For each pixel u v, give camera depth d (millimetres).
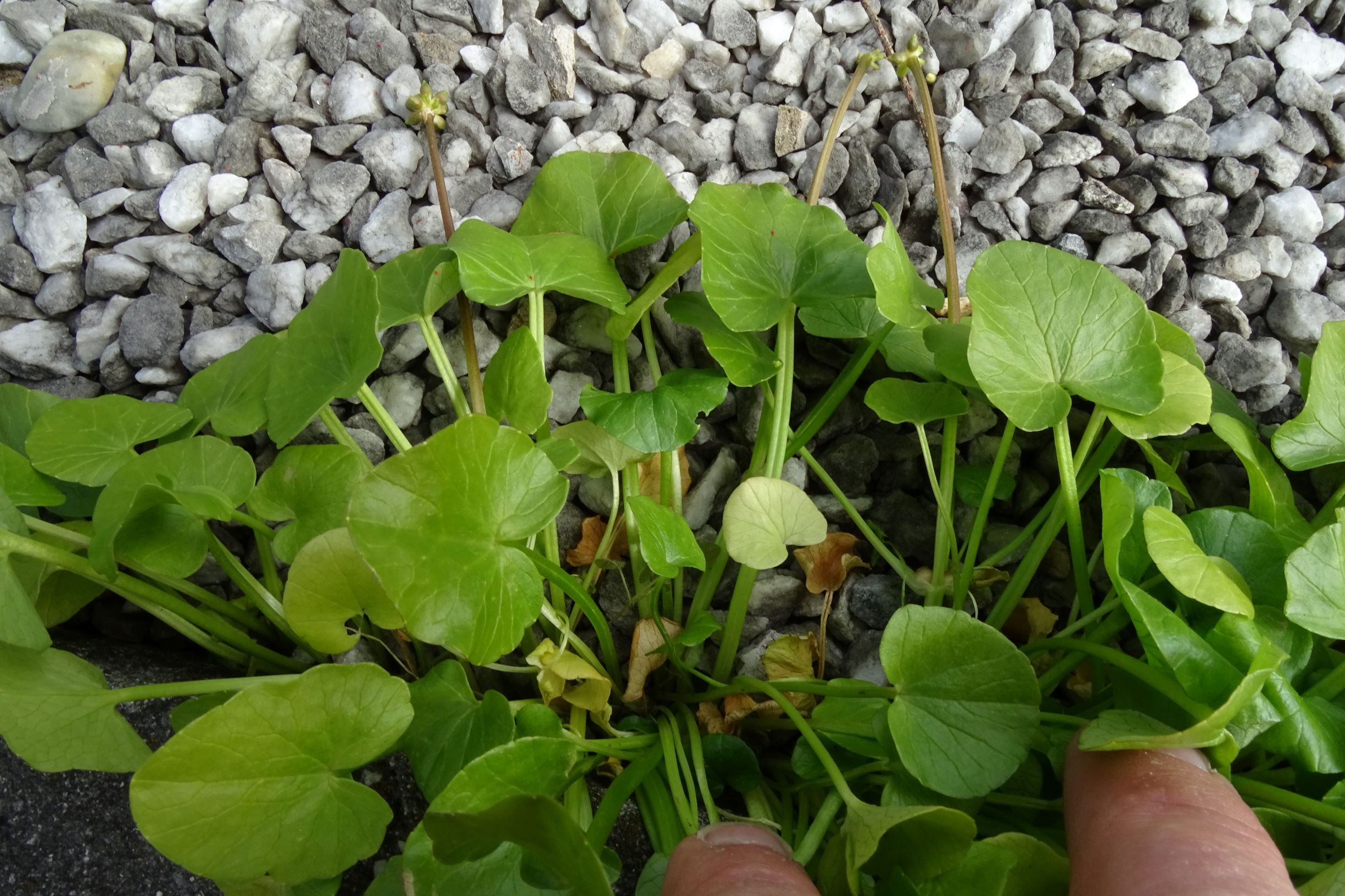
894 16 161
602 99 165
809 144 162
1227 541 123
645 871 119
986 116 163
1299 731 107
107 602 161
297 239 153
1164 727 104
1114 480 120
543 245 140
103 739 112
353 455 127
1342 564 113
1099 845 98
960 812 93
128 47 162
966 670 114
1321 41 173
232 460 127
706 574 150
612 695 149
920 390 143
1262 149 164
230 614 148
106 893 129
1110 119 167
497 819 88
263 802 104
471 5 163
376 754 109
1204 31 172
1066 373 127
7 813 131
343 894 131
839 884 109
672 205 146
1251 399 161
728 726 145
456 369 157
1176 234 161
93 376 159
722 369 157
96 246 157
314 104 160
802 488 161
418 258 142
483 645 104
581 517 159
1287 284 164
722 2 163
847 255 140
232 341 153
